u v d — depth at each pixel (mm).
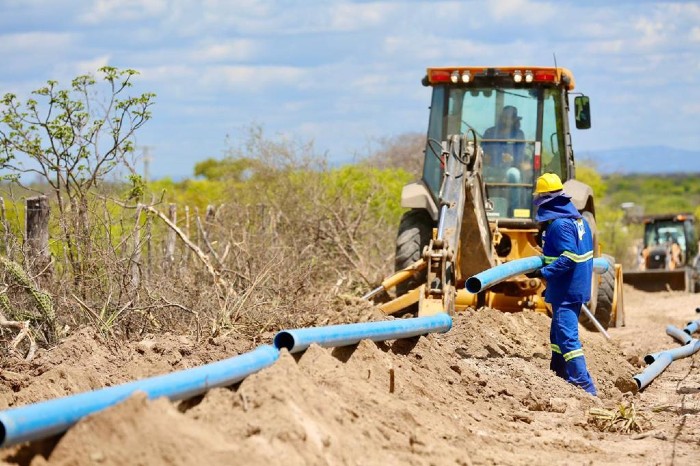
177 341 13523
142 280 15555
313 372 9508
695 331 21438
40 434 6801
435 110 19875
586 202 19375
